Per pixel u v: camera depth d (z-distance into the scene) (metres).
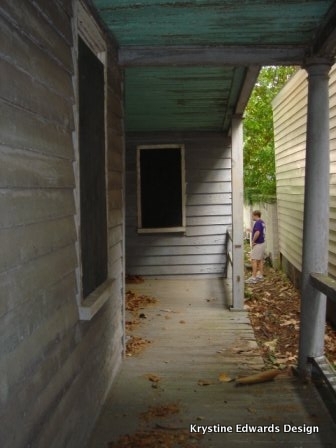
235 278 6.94
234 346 5.42
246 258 12.84
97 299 3.18
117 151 4.52
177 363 4.86
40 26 2.32
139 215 9.02
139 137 8.88
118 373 4.55
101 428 3.46
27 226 2.11
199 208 8.99
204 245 9.04
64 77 2.71
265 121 15.97
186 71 5.20
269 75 16.56
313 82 4.21
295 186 9.13
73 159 2.86
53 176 2.48
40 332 2.26
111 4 3.42
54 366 2.47
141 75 5.33
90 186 3.37
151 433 3.38
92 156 3.44
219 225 8.99
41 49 2.33
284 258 10.65
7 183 1.89
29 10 2.18
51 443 2.42
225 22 3.79
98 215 3.63
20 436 2.00
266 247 12.60
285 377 4.40
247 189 15.14
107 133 3.97
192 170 8.95
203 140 8.89
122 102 4.73
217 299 7.61
